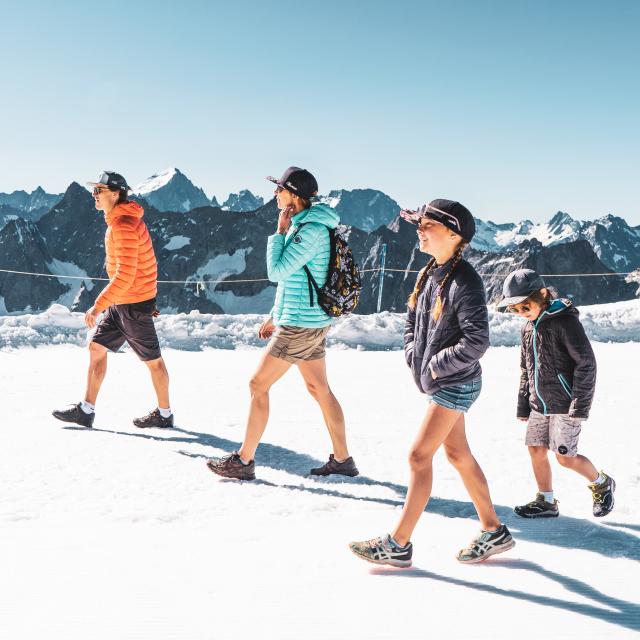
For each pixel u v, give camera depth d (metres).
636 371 11.66
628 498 4.77
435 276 3.46
